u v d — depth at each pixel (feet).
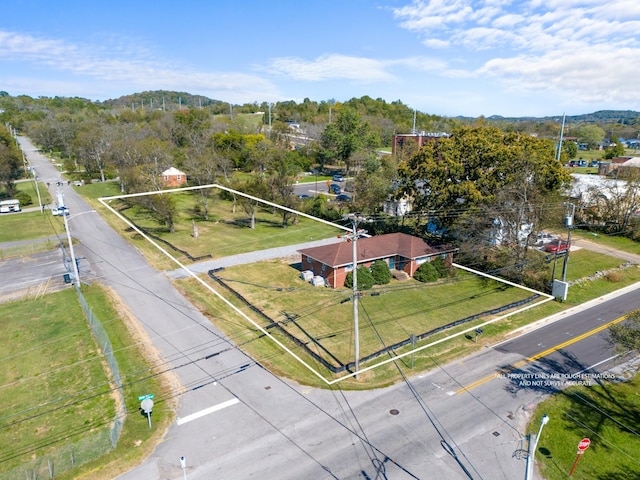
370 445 57.77
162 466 54.49
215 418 63.36
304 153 330.34
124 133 316.19
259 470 53.72
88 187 258.98
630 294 108.78
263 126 489.67
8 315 96.89
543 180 119.75
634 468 54.03
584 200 174.29
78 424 62.49
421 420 62.64
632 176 163.32
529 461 41.01
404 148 253.44
